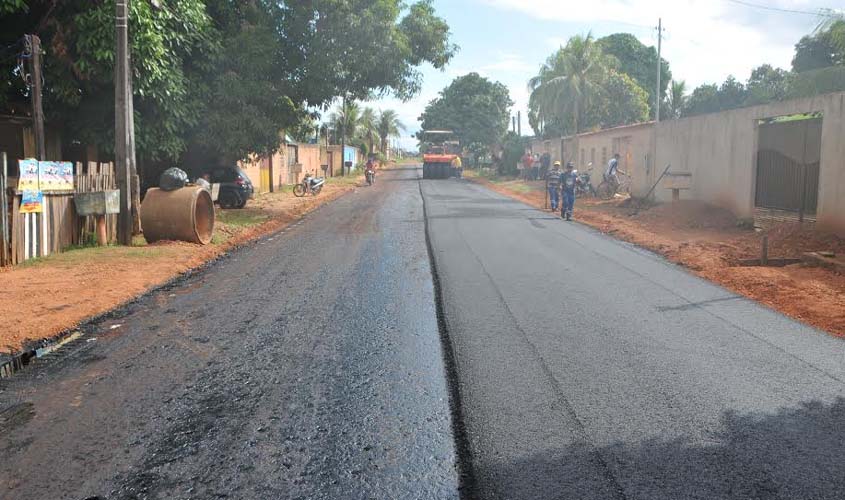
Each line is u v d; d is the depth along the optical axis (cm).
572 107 3778
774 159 1499
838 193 1230
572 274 932
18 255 1002
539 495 333
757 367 528
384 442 395
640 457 374
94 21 1348
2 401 465
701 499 329
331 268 985
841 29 1276
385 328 644
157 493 339
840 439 396
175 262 1028
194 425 422
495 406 448
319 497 334
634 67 6153
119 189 1253
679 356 555
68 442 399
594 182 3173
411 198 2569
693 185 1903
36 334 618
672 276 922
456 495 335
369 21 1969
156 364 543
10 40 1485
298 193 2766
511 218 1772
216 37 1725
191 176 2111
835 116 1243
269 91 1864
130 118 1273
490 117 7406
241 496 336
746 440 395
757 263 1080
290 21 1992
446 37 2278
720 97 4959
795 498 330
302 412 441
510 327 646
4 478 356
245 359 553
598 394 470
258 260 1075
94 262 1014
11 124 1545
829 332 639
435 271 950
